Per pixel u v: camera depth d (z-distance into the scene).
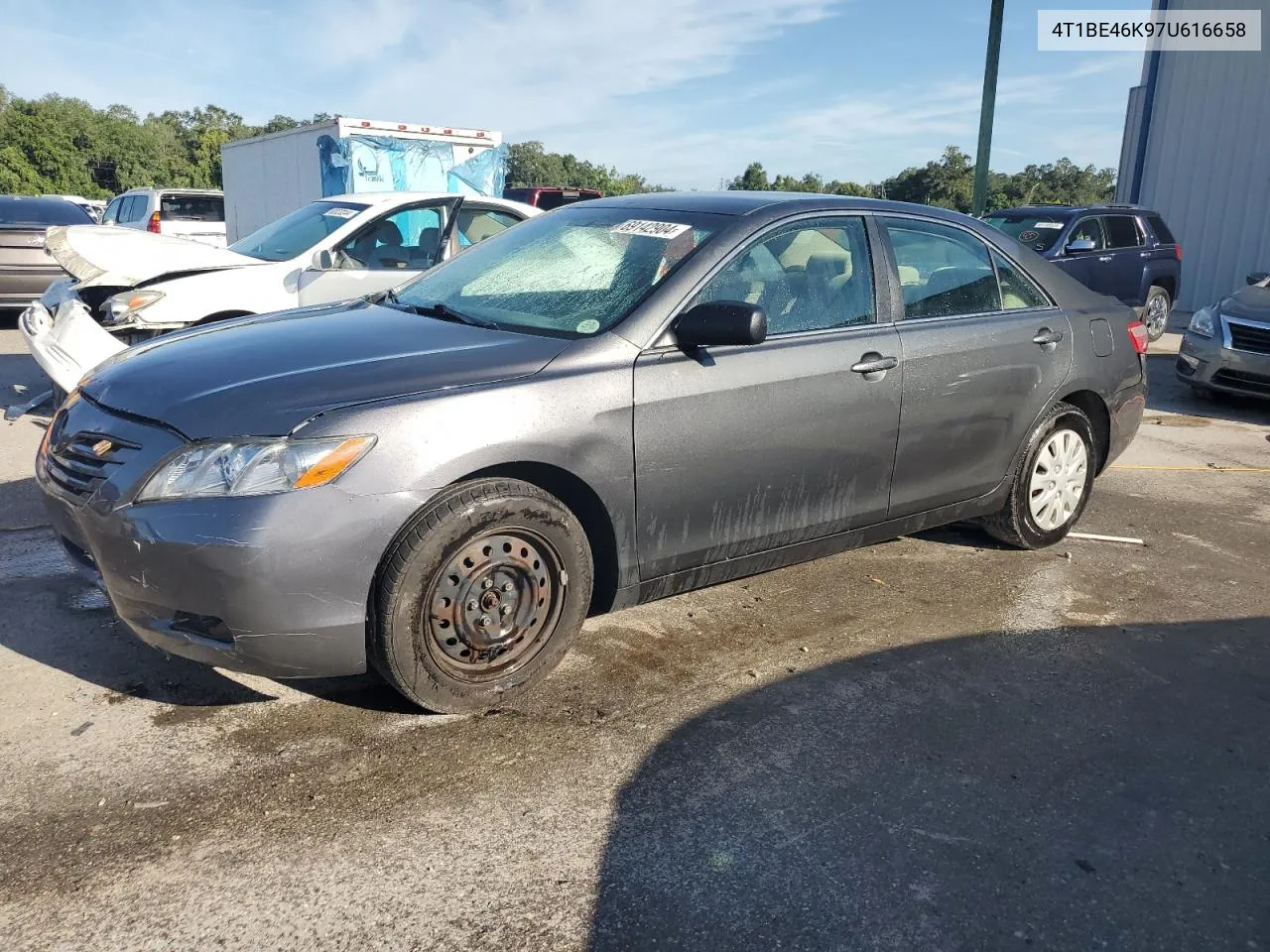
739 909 2.32
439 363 3.05
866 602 4.19
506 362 3.09
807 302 3.75
